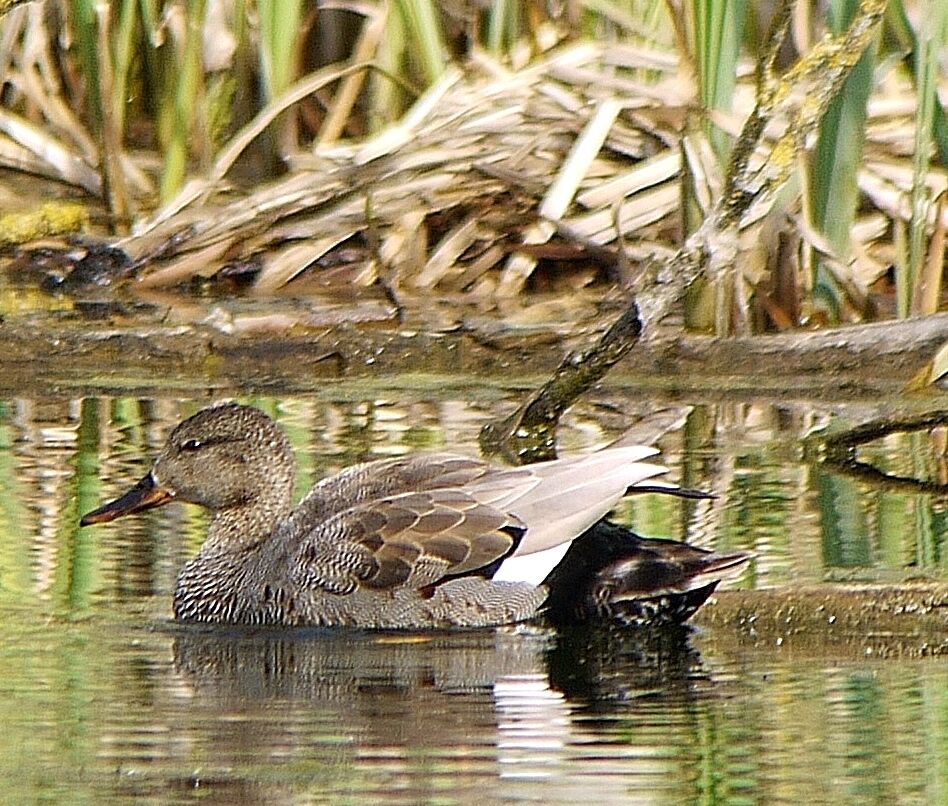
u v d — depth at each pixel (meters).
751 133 12.18
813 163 15.91
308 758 7.75
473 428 13.76
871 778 7.50
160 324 16.30
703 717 8.30
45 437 13.62
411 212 17.64
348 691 8.73
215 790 7.37
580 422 14.26
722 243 12.48
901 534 11.16
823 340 15.41
